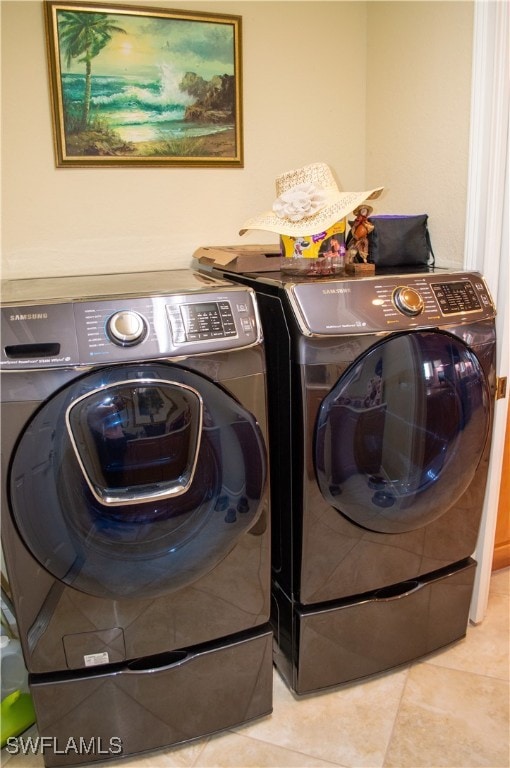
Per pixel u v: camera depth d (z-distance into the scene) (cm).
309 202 154
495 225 168
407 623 169
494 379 162
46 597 127
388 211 213
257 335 132
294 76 208
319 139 217
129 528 126
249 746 149
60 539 123
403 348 145
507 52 156
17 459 117
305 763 144
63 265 194
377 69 210
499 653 178
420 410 151
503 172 164
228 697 150
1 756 147
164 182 200
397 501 153
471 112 167
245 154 208
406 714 157
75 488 122
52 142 184
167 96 192
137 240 201
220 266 180
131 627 136
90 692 137
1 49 173
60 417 118
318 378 138
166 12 186
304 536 148
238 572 142
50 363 116
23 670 153
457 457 158
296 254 158
